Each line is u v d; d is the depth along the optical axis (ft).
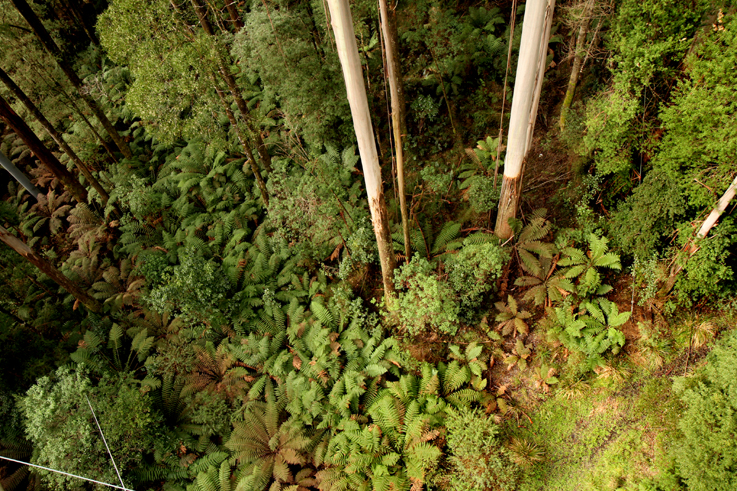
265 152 43.09
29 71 45.85
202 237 46.88
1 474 35.37
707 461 23.41
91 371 38.78
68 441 29.96
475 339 33.91
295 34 36.22
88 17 67.56
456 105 44.14
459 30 42.93
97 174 56.34
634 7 24.73
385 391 32.89
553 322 32.12
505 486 27.48
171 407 36.47
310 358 35.81
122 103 61.21
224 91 34.09
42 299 45.27
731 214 25.46
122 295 43.55
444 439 29.63
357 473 29.19
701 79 23.06
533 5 22.63
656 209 27.50
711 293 29.27
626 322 31.63
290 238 42.01
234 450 32.99
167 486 32.71
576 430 29.43
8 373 38.81
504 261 33.19
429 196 40.16
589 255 32.35
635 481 26.61
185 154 52.39
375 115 42.52
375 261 39.29
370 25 44.91
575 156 35.86
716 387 24.47
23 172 61.21
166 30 30.83
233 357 37.27
